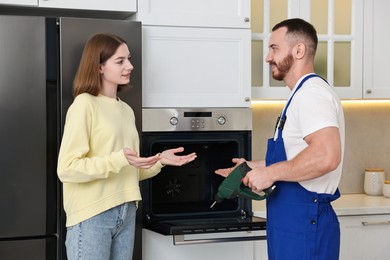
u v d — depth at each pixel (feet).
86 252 8.92
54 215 10.28
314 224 8.24
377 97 13.32
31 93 10.18
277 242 8.51
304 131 7.95
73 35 10.35
